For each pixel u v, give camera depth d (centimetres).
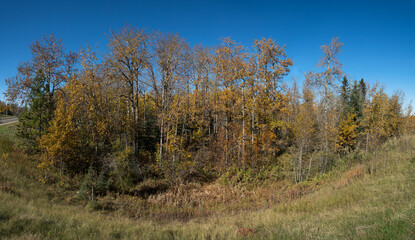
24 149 1873
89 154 1844
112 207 1352
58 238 612
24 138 1902
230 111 2236
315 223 734
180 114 2030
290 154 2147
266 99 2012
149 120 2512
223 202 1558
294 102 2675
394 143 2150
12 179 1359
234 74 2064
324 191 1408
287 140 2394
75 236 652
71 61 2356
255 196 1625
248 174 1900
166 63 2139
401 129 2142
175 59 2144
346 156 2202
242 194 1648
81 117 1870
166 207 1466
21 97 2134
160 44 2144
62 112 1609
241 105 2122
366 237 512
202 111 2472
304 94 2527
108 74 1970
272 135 2077
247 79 2008
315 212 974
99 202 1357
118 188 1603
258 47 2050
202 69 2528
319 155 1973
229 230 780
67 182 1584
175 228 898
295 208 1099
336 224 674
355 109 2917
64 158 1667
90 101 1817
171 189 1723
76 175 1673
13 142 2036
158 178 1869
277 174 1945
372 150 2084
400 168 1521
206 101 2561
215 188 1758
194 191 1705
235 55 2072
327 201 1119
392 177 1295
